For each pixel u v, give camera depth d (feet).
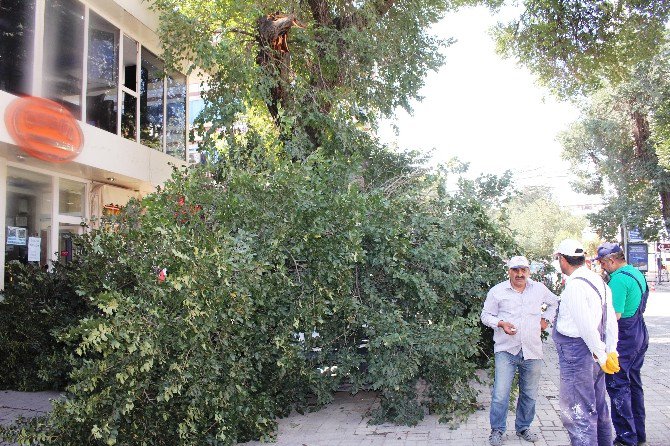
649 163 93.45
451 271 23.50
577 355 15.39
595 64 54.29
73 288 26.73
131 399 16.14
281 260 20.36
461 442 19.03
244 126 34.37
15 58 30.91
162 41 35.76
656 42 53.36
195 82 53.88
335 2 40.50
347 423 21.77
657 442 18.16
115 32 39.63
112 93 39.19
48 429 15.96
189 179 22.11
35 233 35.04
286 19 36.60
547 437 19.11
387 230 21.70
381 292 22.80
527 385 18.83
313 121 36.19
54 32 33.55
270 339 20.92
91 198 40.78
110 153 37.32
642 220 98.53
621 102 95.66
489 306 19.08
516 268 18.57
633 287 17.56
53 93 33.35
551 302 19.08
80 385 15.72
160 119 46.06
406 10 42.39
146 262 17.76
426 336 20.71
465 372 21.04
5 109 29.32
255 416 19.52
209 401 18.16
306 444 19.44
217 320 18.22
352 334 22.59
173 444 17.99
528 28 56.44
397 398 21.34
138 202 21.13
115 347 15.90
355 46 38.55
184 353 17.37
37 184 35.45
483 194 26.73
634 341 17.58
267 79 35.14
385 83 40.78
